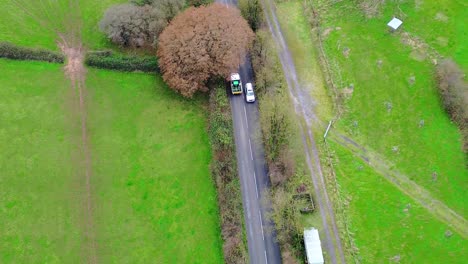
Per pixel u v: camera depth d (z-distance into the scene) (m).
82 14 111.38
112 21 102.38
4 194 86.75
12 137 93.12
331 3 111.88
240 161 90.12
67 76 101.88
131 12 102.44
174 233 83.38
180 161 91.38
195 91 97.19
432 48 100.38
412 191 84.31
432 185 84.56
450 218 80.94
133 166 90.81
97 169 90.31
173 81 95.12
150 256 81.12
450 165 86.12
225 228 80.38
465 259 76.62
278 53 104.75
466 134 88.12
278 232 81.25
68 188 87.88
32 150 91.81
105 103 98.69
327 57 102.94
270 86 98.75
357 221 81.94
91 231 83.50
